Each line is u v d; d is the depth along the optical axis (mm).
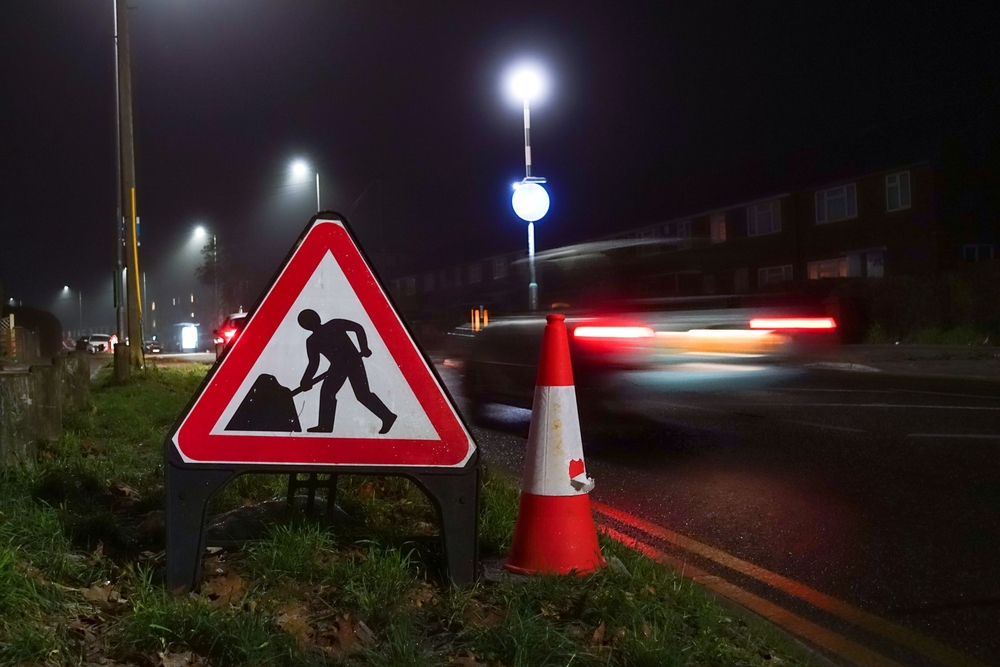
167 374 17469
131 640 3250
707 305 16672
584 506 4387
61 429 7613
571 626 3748
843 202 33969
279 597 3852
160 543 4711
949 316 20547
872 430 9492
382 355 4051
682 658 3494
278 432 3967
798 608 4656
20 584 3451
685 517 6457
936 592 4855
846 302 20031
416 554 4484
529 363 15922
